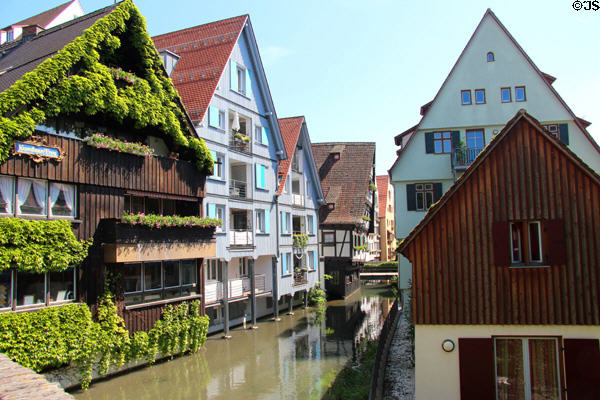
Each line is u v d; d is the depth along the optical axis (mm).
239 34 22750
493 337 9367
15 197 11969
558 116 21438
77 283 13320
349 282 36750
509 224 9492
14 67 14797
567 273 9211
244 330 22422
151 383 14195
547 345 9328
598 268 9156
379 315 27125
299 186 30625
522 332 9266
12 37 33375
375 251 54000
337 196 35656
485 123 22172
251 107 24000
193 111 20000
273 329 22703
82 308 13102
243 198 22734
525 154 9570
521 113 9547
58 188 13000
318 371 15430
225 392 13430
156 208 17453
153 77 16250
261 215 24797
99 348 13500
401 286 23266
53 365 12602
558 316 9141
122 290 14570
